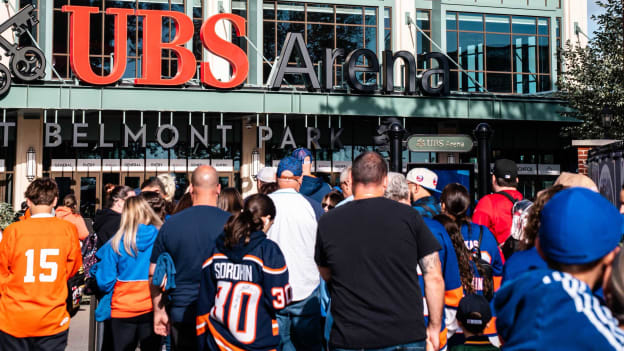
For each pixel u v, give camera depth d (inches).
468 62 792.3
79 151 689.0
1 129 644.1
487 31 800.3
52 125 585.3
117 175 694.5
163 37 707.4
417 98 662.5
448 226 174.1
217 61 722.2
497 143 779.4
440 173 396.8
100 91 593.6
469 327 149.6
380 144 449.7
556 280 72.1
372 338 130.4
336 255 135.9
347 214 138.6
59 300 191.0
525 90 803.4
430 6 794.2
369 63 649.6
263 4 739.4
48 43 684.1
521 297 73.9
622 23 573.3
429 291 137.3
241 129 724.0
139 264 199.5
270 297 151.7
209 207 181.8
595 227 72.0
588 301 69.4
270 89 628.1
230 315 151.3
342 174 211.0
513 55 804.6
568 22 816.3
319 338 193.5
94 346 243.0
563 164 792.3
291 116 692.7
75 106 588.1
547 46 815.7
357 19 762.2
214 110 615.5
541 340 69.6
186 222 177.5
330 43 753.0
